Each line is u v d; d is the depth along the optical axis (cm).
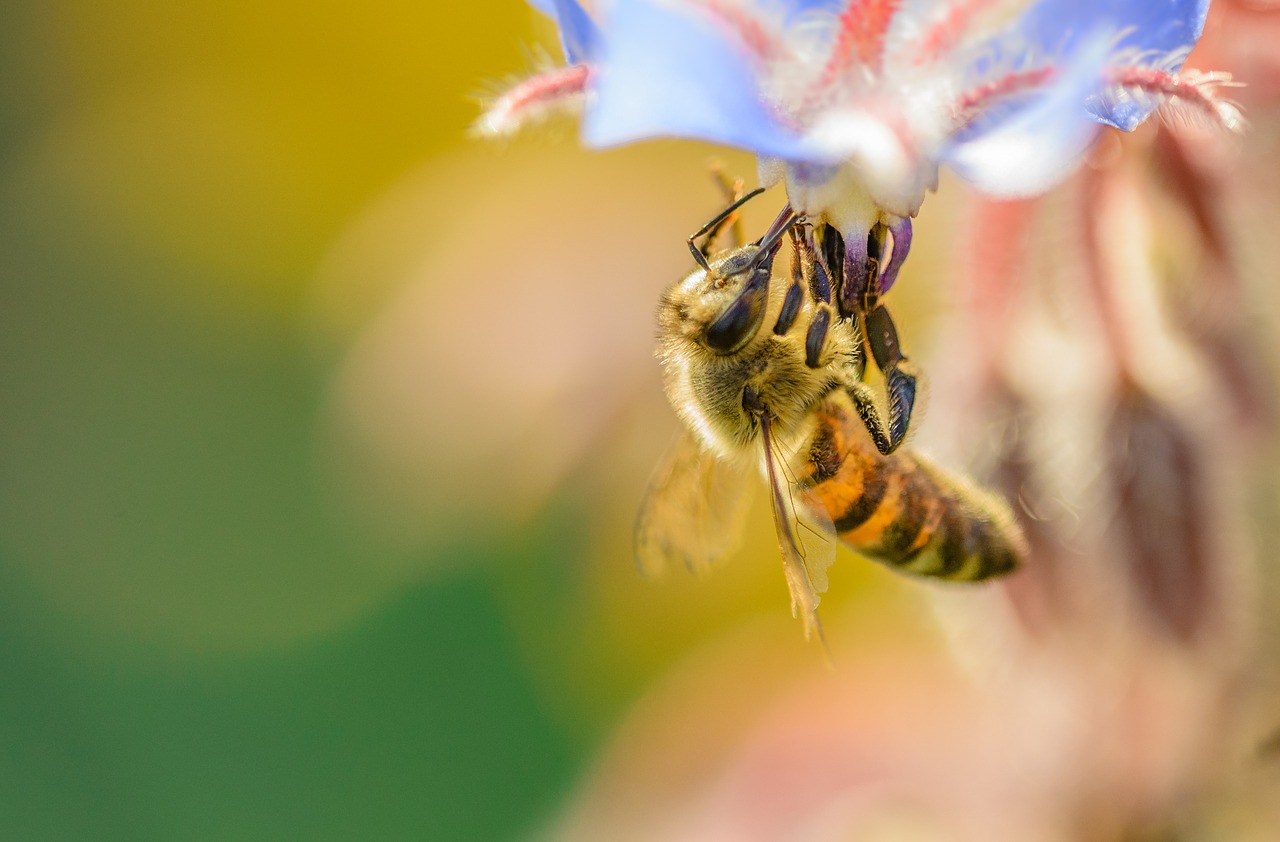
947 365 14
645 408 15
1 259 18
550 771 18
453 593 18
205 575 18
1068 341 14
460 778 18
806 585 13
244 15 17
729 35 12
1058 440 14
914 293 15
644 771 16
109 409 18
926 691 15
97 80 17
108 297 18
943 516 14
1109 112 12
